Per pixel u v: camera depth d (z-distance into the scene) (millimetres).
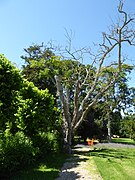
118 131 50344
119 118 48406
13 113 10609
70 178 10617
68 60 24203
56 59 24188
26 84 15523
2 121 10344
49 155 17172
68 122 21109
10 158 10117
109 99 42031
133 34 23828
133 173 11773
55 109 20797
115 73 24078
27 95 15359
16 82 10578
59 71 24469
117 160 15875
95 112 44156
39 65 24734
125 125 35406
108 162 14828
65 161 15281
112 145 28938
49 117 17984
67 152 20188
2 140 10531
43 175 10773
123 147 26484
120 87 42750
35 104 15109
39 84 36500
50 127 20031
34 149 13078
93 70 25594
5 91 10133
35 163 13633
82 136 36625
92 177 10805
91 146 27625
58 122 21500
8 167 10070
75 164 14133
